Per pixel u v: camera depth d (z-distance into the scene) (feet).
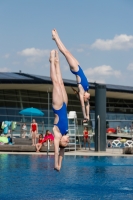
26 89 165.78
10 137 107.76
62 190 40.50
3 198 35.91
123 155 83.82
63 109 31.01
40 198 36.14
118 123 152.46
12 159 72.18
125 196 37.86
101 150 96.27
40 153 87.51
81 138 137.39
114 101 200.85
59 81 31.42
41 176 50.03
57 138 30.99
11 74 157.69
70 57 33.73
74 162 69.00
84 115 33.81
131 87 197.67
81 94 33.73
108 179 48.65
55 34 34.37
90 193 39.17
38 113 119.44
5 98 160.76
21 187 41.78
